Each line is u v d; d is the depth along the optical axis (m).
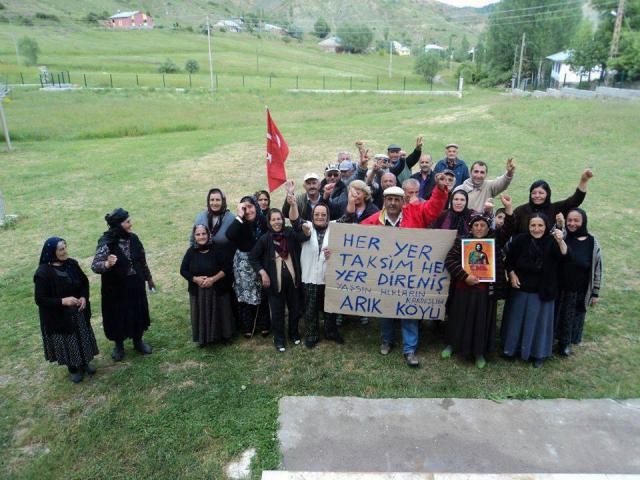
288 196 6.13
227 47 98.62
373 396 5.35
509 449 4.58
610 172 14.07
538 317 5.66
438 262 5.89
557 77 57.44
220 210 6.58
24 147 21.73
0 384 5.76
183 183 14.76
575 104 24.47
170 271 8.78
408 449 4.60
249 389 5.51
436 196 5.90
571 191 12.41
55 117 29.28
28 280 8.58
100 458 4.62
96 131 25.61
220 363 6.03
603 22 43.19
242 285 6.32
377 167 7.44
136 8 194.38
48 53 73.62
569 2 61.22
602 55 41.84
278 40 131.88
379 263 5.97
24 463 4.62
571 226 5.79
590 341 6.36
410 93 45.22
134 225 11.20
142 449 4.71
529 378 5.62
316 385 5.56
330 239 5.98
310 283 6.19
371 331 6.79
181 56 81.44
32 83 49.28
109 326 5.99
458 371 5.78
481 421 4.93
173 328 6.93
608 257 8.79
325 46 120.81
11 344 6.59
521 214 6.17
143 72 63.50
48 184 15.08
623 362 5.91
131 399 5.38
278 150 6.82
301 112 31.39
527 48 62.97
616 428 4.84
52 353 5.52
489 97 37.91
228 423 4.99
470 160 16.09
